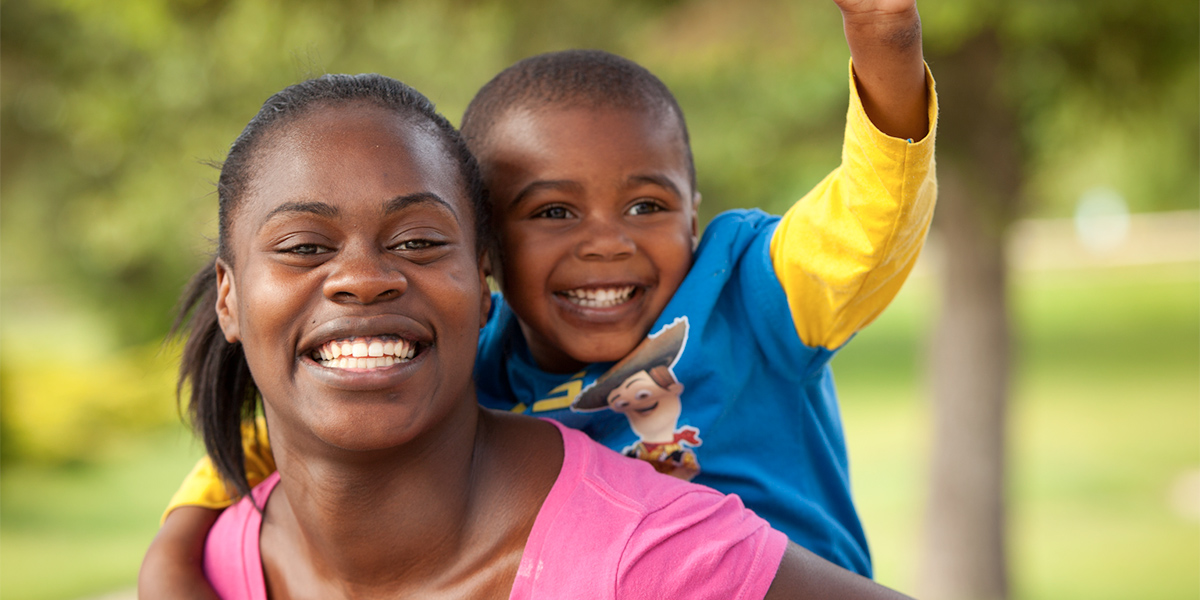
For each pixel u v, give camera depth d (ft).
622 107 5.91
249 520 5.21
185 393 5.80
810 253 5.43
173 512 5.65
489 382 6.52
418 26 16.20
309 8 15.08
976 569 22.84
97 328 58.39
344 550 4.57
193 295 5.71
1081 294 97.25
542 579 4.35
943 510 23.12
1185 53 16.16
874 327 83.66
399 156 4.40
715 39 16.70
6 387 44.29
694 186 6.56
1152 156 21.26
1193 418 44.60
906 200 4.88
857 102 4.76
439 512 4.51
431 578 4.57
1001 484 22.89
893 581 26.63
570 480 4.60
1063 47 16.43
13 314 95.14
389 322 4.25
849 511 6.24
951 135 17.81
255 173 4.47
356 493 4.46
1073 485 35.50
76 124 24.02
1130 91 17.01
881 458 40.65
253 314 4.38
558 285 5.92
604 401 5.82
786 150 17.62
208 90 17.60
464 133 6.31
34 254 59.98
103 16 16.75
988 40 16.74
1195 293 92.07
